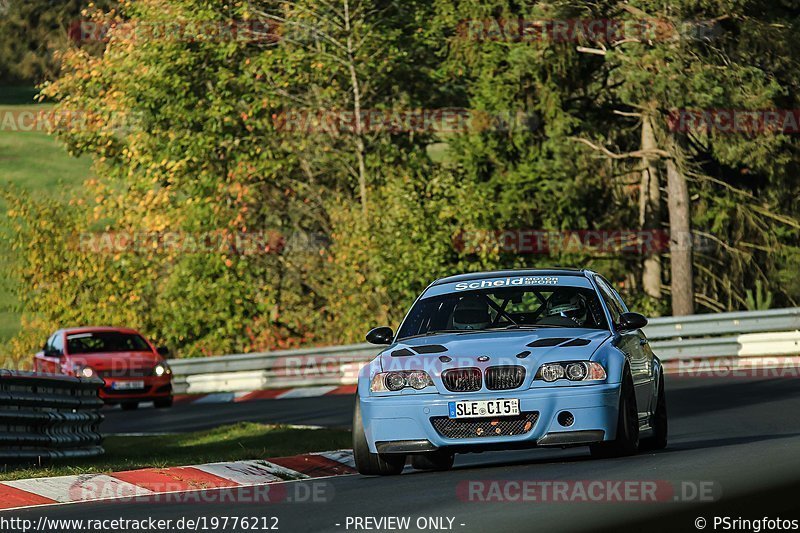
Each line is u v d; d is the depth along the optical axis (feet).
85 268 375.04
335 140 420.77
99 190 384.88
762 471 110.01
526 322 136.46
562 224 436.76
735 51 406.41
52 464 159.74
